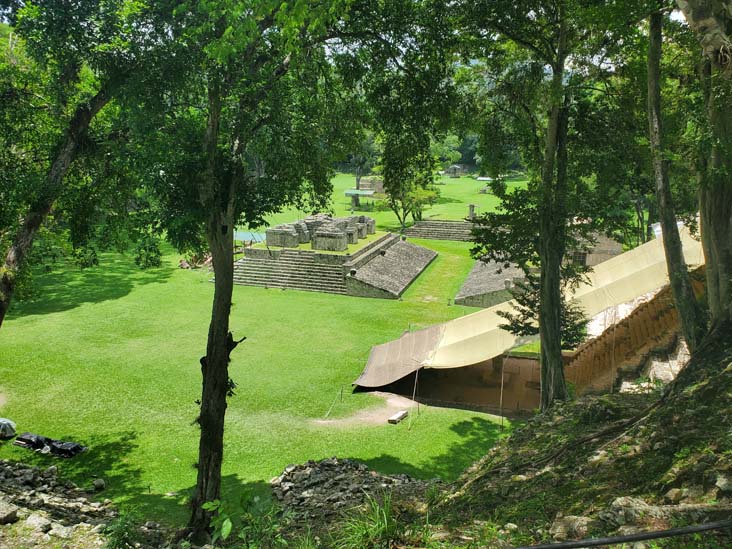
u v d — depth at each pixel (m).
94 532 10.50
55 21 15.19
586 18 14.27
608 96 20.42
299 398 24.17
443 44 17.05
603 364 23.25
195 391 24.39
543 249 19.89
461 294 39.97
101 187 19.12
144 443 20.06
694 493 7.17
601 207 20.30
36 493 14.27
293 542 8.65
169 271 45.34
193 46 14.36
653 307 24.53
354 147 19.11
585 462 9.45
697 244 25.53
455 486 11.60
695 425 8.75
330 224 46.75
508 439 13.30
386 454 19.47
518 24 18.70
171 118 15.20
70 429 20.98
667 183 12.88
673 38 14.52
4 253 19.08
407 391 25.17
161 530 14.08
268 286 42.50
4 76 17.73
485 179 107.31
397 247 52.34
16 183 16.61
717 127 11.16
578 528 6.96
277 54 15.21
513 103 21.83
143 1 14.99
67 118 18.14
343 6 14.36
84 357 27.77
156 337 30.89
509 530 7.70
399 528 8.05
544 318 19.97
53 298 37.38
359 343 31.03
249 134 15.12
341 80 17.95
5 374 25.52
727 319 10.88
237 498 15.93
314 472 16.88
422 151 18.72
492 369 27.31
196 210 14.45
